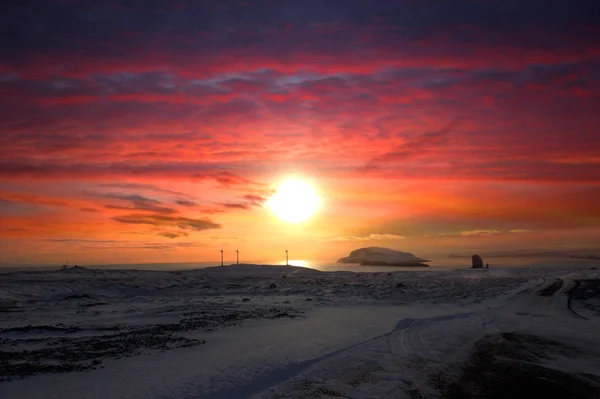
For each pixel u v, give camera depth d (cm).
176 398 988
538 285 3934
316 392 1028
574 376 1176
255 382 1116
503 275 5547
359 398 994
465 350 1470
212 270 7775
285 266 8588
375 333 1770
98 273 5806
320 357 1353
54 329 1944
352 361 1306
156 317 2375
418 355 1397
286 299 3281
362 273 6981
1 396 993
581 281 4281
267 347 1505
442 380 1151
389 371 1210
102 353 1430
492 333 1753
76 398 980
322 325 1981
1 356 1396
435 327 1897
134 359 1340
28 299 3497
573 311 2416
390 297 3262
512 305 2681
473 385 1119
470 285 4125
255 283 5144
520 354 1421
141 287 4634
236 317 2284
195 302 3150
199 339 1667
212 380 1119
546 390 1082
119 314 2528
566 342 1606
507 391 1078
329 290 4012
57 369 1226
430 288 3928
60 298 3597
